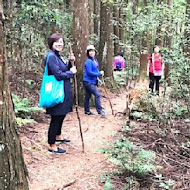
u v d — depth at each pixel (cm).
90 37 1332
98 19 1530
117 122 717
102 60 1202
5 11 707
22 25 775
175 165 471
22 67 855
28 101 704
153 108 720
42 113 714
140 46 1320
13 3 723
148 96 737
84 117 753
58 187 391
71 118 734
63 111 484
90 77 767
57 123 494
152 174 432
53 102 471
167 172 442
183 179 422
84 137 601
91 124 695
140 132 619
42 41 945
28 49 884
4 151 242
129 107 733
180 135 603
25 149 498
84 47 861
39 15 750
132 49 1402
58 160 479
